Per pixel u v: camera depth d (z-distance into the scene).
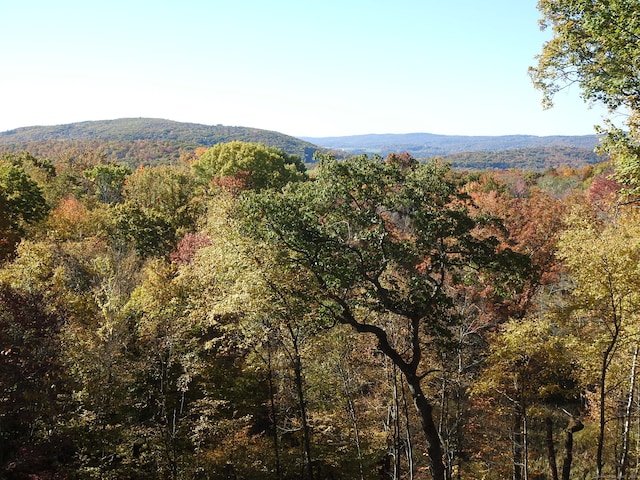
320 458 20.36
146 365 19.12
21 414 14.75
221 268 18.05
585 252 15.19
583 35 14.54
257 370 21.42
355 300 16.67
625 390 18.67
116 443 17.22
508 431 21.97
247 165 56.59
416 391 16.05
